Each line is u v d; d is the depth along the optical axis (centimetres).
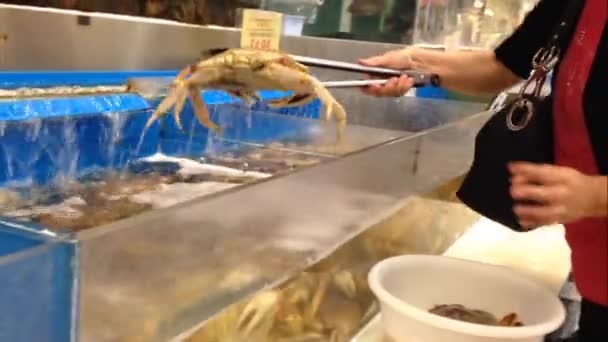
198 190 118
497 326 102
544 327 102
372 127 165
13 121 112
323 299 102
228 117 152
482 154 118
